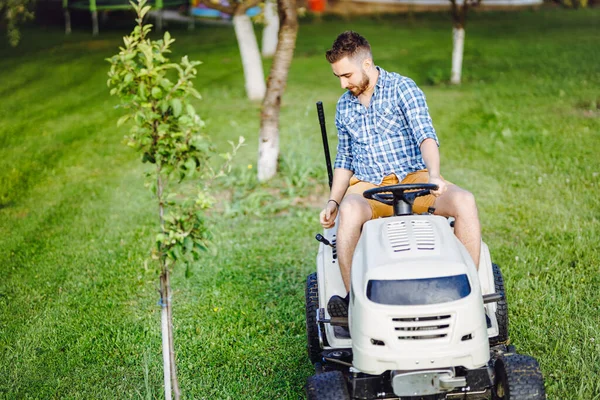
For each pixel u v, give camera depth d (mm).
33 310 5883
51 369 4891
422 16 29062
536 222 7094
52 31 28047
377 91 4160
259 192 8484
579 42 19938
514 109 12414
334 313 3734
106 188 9430
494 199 7922
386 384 3461
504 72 16578
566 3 29312
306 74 18047
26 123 13938
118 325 5480
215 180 9383
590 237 6543
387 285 3303
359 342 3330
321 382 3568
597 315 5031
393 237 3535
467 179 8750
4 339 5391
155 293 6066
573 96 13164
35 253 7211
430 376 3244
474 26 25688
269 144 9219
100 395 4516
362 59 4055
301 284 6098
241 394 4418
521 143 10133
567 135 10305
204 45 23328
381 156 4246
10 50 23938
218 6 14758
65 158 11180
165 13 31344
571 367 4352
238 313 5559
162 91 3416
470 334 3273
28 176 10273
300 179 9125
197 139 3432
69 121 13953
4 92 17547
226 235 7398
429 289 3275
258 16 14836
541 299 5324
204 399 4352
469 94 14398
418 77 16906
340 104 4359
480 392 3541
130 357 4957
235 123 12711
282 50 8977
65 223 8086
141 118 3408
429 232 3543
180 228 3527
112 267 6688
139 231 7652
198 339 5148
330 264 4203
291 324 5336
